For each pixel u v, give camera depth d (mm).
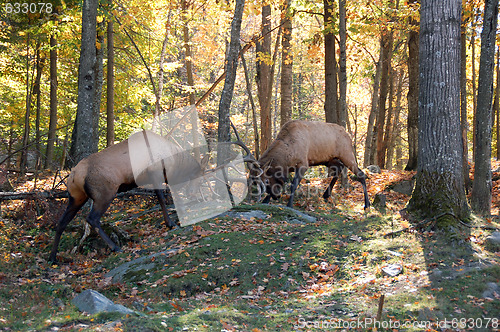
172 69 17531
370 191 12062
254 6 13289
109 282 6242
